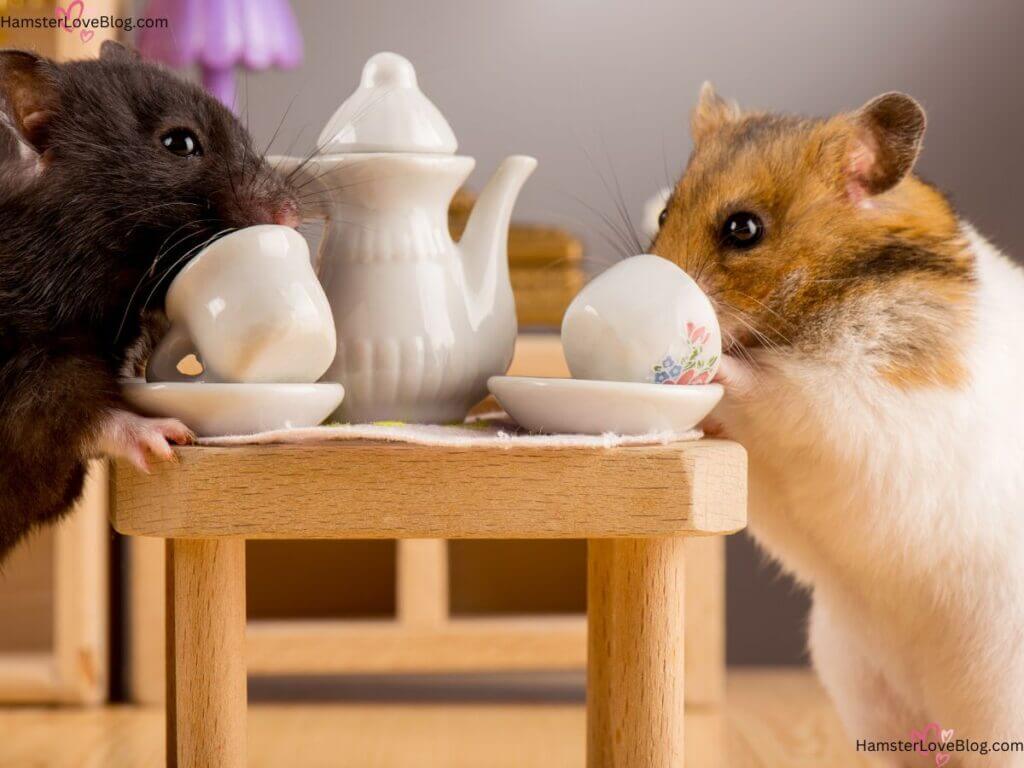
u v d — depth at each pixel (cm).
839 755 44
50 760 43
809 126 35
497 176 32
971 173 60
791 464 34
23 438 28
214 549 29
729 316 34
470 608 53
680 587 30
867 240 34
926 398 33
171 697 32
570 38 59
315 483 28
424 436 28
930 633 36
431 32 59
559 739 46
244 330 28
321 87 58
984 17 60
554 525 28
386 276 31
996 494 34
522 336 52
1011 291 35
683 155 59
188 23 50
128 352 31
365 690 54
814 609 39
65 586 49
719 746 45
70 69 30
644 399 28
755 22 60
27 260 29
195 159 30
